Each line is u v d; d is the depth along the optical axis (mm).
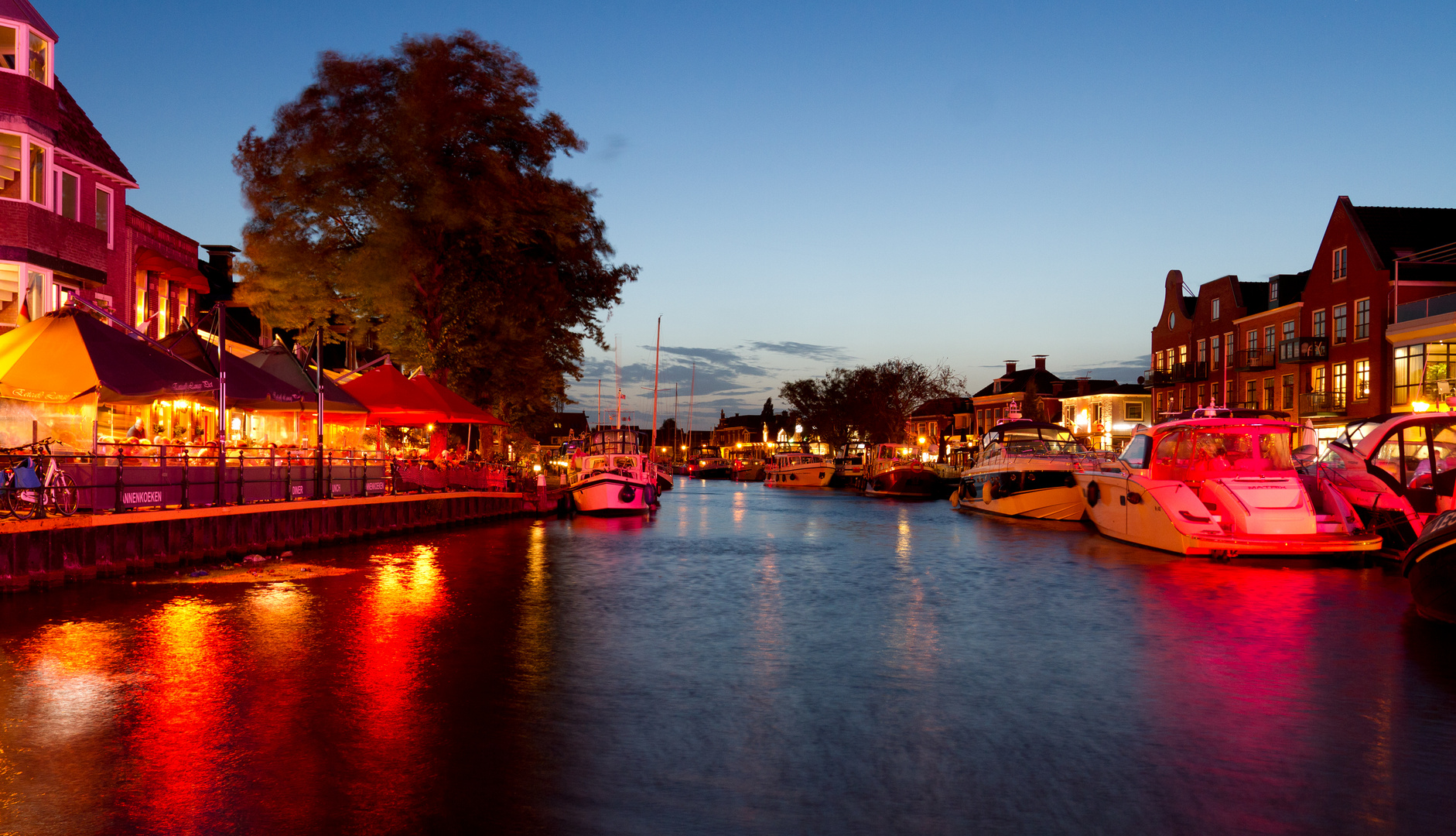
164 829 6180
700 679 10359
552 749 7875
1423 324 43094
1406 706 9250
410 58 35125
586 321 43188
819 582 18781
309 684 9938
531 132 36469
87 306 19250
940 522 37062
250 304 36031
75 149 26734
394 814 6438
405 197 34344
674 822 6344
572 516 42219
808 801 6738
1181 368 65250
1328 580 18156
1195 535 20828
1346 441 21516
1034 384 88375
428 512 33094
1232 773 7340
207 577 18531
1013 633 13180
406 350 36406
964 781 7156
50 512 16891
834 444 99125
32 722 8508
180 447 22453
